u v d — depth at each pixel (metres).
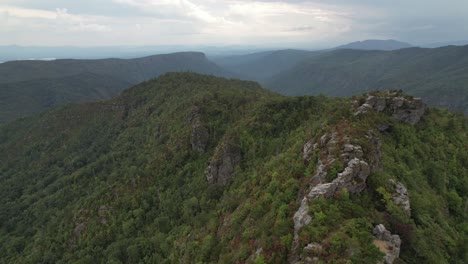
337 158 46.94
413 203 46.38
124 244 92.00
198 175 106.12
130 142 170.25
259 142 95.62
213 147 114.12
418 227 42.56
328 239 35.78
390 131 68.31
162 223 94.81
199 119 124.56
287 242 38.78
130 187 115.94
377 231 37.28
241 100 133.88
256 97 140.12
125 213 104.69
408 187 50.91
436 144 72.44
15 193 173.88
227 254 48.84
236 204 67.06
